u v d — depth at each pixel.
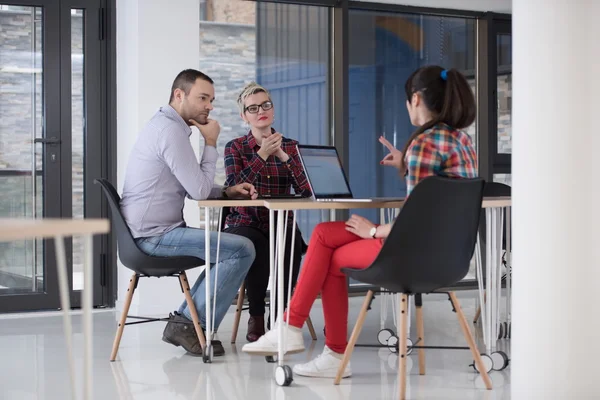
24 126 5.16
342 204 3.16
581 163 2.59
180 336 3.91
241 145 4.36
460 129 3.07
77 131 5.26
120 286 5.27
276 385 3.32
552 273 2.62
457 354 3.95
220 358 3.87
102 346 4.14
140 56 4.99
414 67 6.36
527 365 2.69
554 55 2.60
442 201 2.72
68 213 5.24
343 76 6.00
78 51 5.25
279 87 5.86
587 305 2.61
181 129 3.82
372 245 3.09
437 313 5.20
